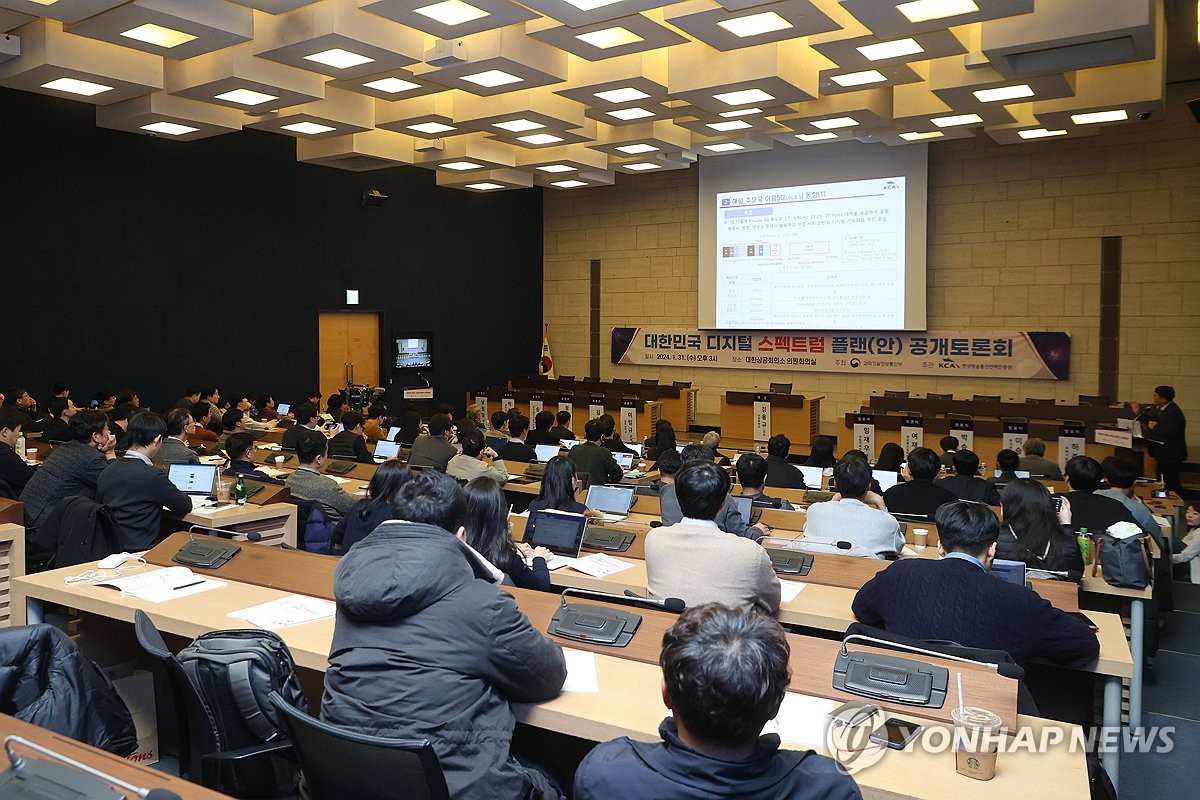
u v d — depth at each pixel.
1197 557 6.80
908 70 8.62
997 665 2.46
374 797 2.03
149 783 1.75
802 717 2.36
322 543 5.93
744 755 1.60
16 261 11.30
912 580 3.01
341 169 14.59
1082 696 3.75
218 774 2.38
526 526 4.62
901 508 5.50
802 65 8.57
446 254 16.89
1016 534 4.19
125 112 9.54
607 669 2.67
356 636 2.25
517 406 15.97
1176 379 12.98
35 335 11.52
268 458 8.41
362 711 2.17
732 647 1.57
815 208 15.29
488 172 13.92
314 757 2.07
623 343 17.77
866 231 14.88
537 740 2.93
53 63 7.74
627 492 5.83
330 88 9.85
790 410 14.21
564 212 18.44
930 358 14.67
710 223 16.36
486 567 2.50
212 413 10.34
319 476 6.17
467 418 9.40
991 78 8.60
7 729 1.97
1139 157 13.09
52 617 4.90
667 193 17.22
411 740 1.91
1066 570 4.11
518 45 7.98
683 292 17.08
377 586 2.20
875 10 6.64
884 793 2.02
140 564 3.88
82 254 11.94
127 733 2.51
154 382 12.80
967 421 11.95
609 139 11.73
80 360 11.98
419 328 16.48
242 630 2.55
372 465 7.73
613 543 4.55
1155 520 5.84
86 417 5.73
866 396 15.28
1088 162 13.45
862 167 14.85
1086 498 5.22
